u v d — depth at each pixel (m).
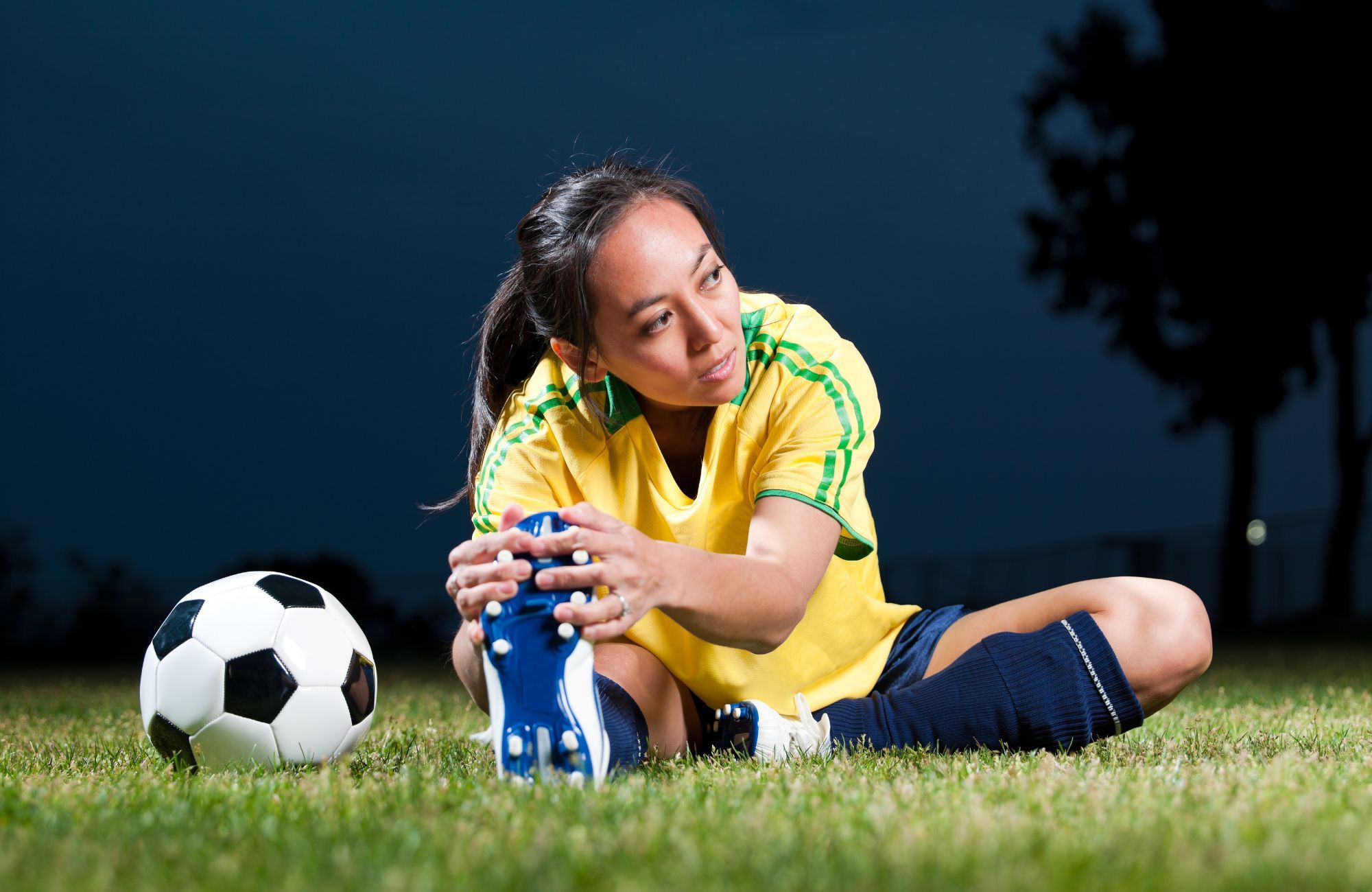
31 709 4.33
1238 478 15.75
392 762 2.31
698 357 1.90
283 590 2.32
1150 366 15.95
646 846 1.29
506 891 1.12
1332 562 15.26
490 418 2.50
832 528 2.05
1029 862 1.19
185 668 2.21
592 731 1.74
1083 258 15.92
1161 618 2.25
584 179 2.01
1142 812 1.49
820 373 2.18
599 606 1.71
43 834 1.45
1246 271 15.19
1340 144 14.88
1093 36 15.87
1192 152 15.27
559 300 1.96
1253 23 15.04
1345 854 1.20
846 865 1.19
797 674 2.36
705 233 2.04
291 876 1.18
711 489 2.21
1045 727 2.20
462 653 2.27
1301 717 3.10
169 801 1.71
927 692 2.28
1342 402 15.29
